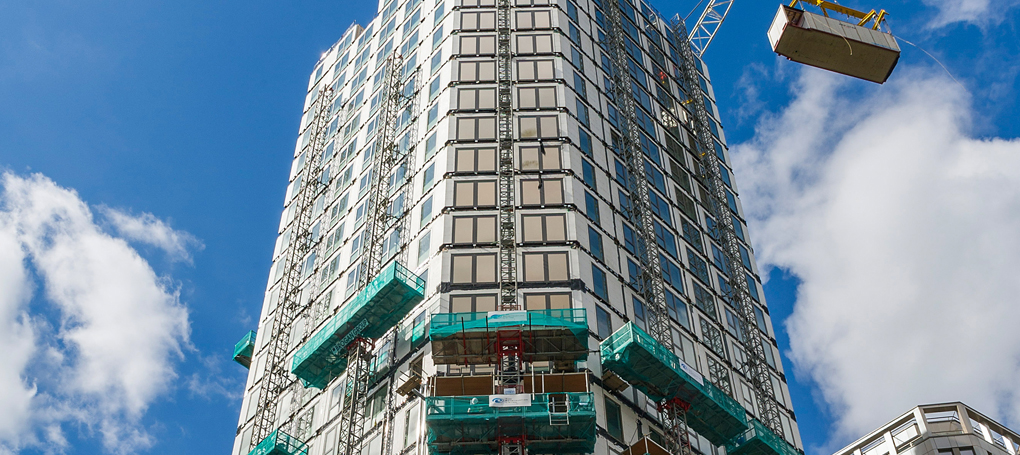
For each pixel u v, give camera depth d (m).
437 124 72.50
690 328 66.00
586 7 86.00
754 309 75.31
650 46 94.69
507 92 73.19
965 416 78.44
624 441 53.41
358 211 77.31
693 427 57.59
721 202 82.44
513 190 65.25
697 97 93.50
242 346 80.81
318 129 95.25
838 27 53.84
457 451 50.00
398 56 84.44
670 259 70.00
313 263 78.94
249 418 72.25
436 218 64.25
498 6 81.12
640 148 76.19
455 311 57.69
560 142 69.06
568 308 56.75
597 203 66.69
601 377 55.06
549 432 49.47
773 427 65.62
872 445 82.19
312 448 61.72
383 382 59.03
